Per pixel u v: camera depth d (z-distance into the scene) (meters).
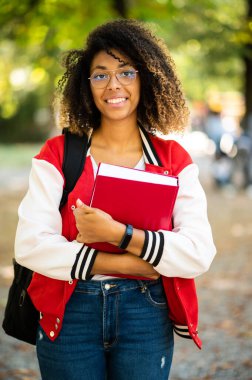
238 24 11.92
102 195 2.11
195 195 2.32
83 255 2.15
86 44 2.42
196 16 12.17
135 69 2.35
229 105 28.39
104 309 2.25
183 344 4.80
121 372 2.29
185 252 2.19
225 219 10.27
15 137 27.59
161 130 2.46
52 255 2.16
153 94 2.39
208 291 6.20
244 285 6.41
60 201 2.29
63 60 2.56
